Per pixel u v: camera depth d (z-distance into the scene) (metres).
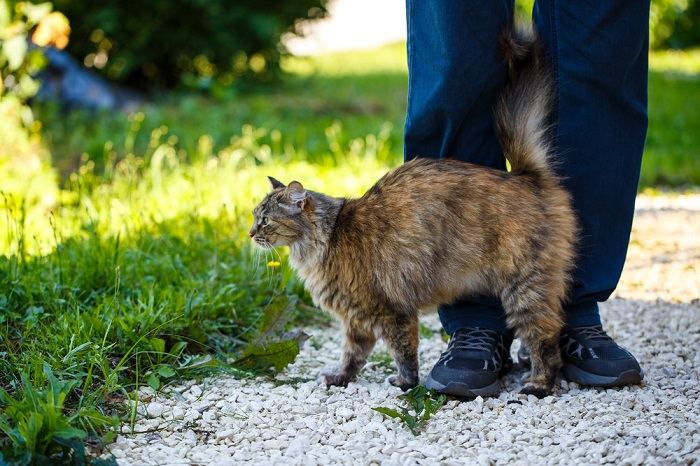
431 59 3.49
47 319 3.98
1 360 3.46
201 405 3.42
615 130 3.61
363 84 13.43
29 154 7.29
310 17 12.68
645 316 4.58
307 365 4.02
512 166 3.66
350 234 3.63
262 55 12.21
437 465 2.90
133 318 3.81
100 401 3.32
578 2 3.48
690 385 3.56
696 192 7.71
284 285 4.54
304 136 8.51
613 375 3.52
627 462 2.84
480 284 3.58
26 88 8.30
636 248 5.91
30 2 9.28
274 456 2.99
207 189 6.23
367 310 3.63
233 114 9.58
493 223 3.51
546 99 3.59
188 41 11.23
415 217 3.56
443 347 4.26
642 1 3.48
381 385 3.73
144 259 4.83
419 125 3.67
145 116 8.86
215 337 4.10
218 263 4.88
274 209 3.77
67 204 6.01
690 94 12.85
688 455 2.86
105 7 10.73
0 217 5.55
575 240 3.62
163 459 2.95
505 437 3.12
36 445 2.81
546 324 3.52
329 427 3.24
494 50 3.44
